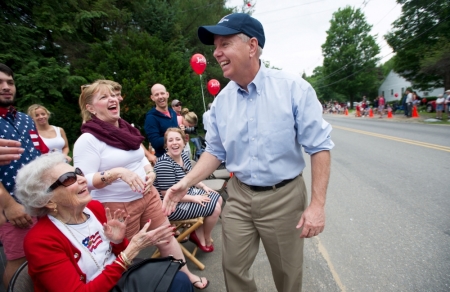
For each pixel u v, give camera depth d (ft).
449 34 62.59
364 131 40.73
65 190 4.44
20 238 6.08
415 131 35.17
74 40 30.50
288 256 5.46
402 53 71.26
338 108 129.70
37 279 4.25
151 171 6.97
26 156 6.56
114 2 32.73
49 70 24.67
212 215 8.76
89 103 6.44
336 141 32.91
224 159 6.13
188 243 10.13
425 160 19.30
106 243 5.21
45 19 26.76
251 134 5.09
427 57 55.47
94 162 6.04
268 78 5.05
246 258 5.65
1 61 23.82
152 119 11.84
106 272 4.39
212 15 47.98
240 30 4.68
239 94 5.25
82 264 4.69
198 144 16.85
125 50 30.55
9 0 25.30
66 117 27.04
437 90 97.25
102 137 6.16
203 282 7.45
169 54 34.35
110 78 26.94
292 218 5.30
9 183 6.12
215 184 11.36
